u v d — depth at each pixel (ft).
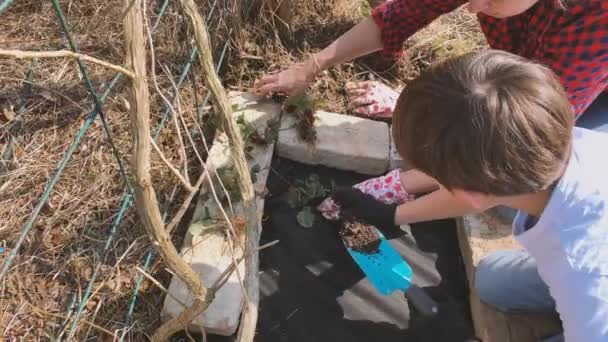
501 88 2.85
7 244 4.98
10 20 6.50
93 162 5.53
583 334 3.33
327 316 5.19
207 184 5.42
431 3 5.35
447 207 4.98
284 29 6.71
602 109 5.14
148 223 3.01
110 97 5.93
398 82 6.75
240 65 6.50
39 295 4.78
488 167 2.89
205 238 5.10
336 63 5.99
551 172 2.99
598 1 3.97
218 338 4.84
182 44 6.31
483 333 4.94
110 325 4.74
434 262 5.56
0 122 5.70
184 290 4.83
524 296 4.73
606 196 3.26
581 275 3.27
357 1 7.25
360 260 5.34
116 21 6.52
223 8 6.10
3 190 5.26
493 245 5.29
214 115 6.00
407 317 5.22
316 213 5.71
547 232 3.35
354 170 6.06
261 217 5.49
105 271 4.97
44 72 6.08
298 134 5.96
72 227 5.15
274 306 5.20
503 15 3.97
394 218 5.29
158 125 5.82
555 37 4.25
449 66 3.00
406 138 3.14
